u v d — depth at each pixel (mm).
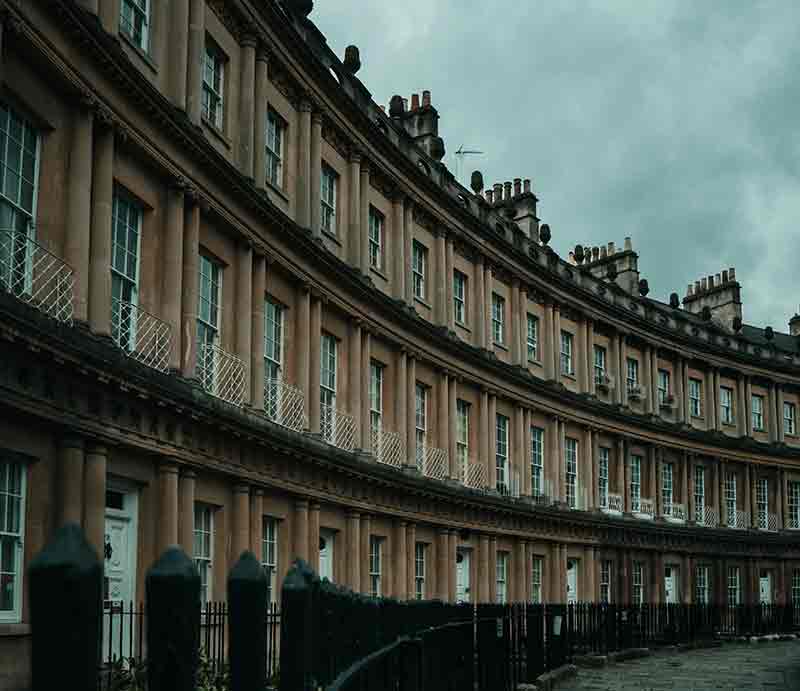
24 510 14508
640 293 54000
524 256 41938
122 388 16344
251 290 23172
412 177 33781
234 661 3172
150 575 2475
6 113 14906
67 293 15781
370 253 32031
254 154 23938
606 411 47969
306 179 26703
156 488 18375
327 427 27891
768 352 61031
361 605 7801
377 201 32406
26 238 14438
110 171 17125
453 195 37844
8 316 13102
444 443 35719
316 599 5688
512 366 41406
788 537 58750
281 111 26016
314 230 27188
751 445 57656
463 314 38719
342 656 6770
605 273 54844
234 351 22438
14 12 14188
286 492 24312
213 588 20969
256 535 22547
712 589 54969
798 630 52531
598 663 31250
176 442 18719
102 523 15969
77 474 15391
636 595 49938
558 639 27625
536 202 46906
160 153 18891
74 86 16016
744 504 57875
